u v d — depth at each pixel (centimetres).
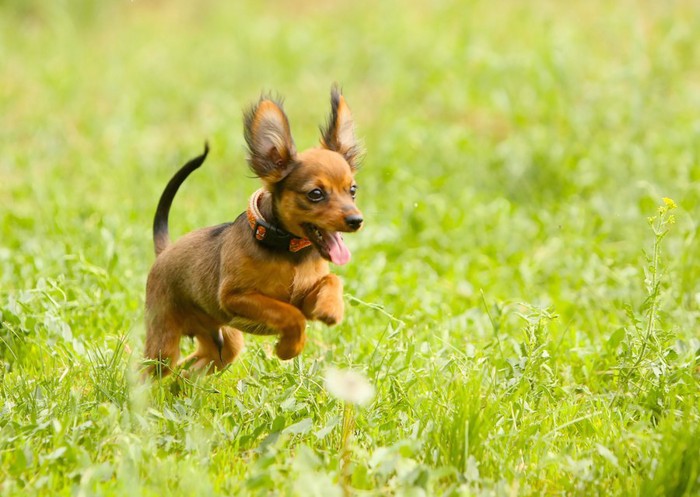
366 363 948
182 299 934
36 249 1276
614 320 1144
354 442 786
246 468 743
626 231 1418
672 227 1363
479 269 1395
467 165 1773
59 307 1030
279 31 2709
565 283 1306
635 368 888
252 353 973
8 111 2167
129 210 1501
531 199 1641
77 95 2288
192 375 912
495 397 849
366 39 2583
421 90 2241
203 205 1572
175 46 2706
